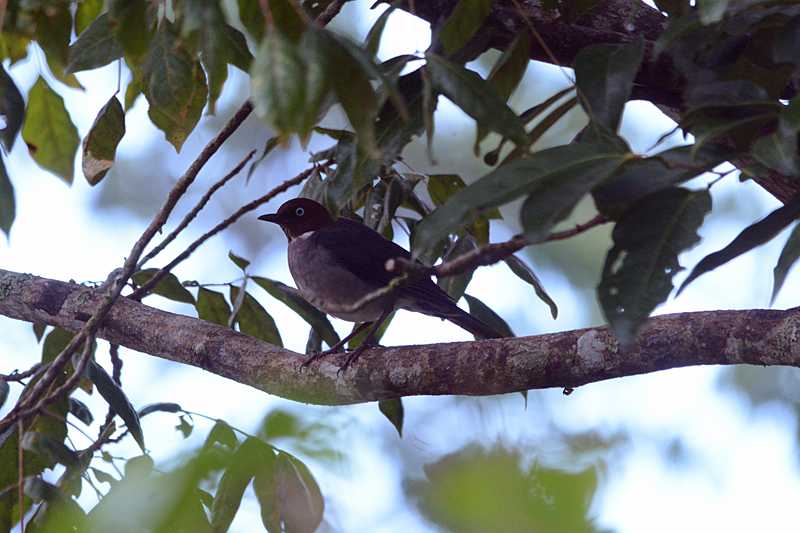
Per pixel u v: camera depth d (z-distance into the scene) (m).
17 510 6.62
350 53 3.12
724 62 5.21
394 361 6.64
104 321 7.77
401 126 5.42
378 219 8.05
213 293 8.55
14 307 8.08
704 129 4.14
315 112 2.97
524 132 4.67
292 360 7.19
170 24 5.71
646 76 6.88
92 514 3.13
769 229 4.25
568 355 5.75
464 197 3.79
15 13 4.70
